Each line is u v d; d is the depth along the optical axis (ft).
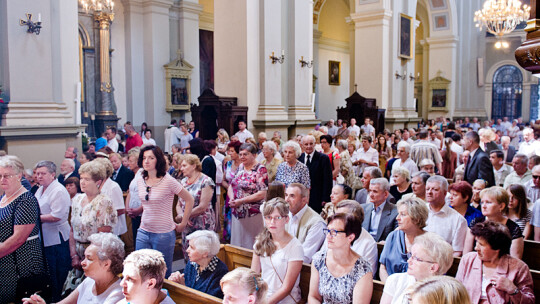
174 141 41.27
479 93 80.02
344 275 9.46
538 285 10.33
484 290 9.45
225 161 22.77
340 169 21.48
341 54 79.61
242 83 33.78
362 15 50.90
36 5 21.94
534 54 4.56
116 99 48.73
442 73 76.54
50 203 14.28
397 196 17.16
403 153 21.18
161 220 13.25
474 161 17.98
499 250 9.31
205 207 14.84
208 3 59.26
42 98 22.34
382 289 10.04
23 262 11.41
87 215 12.79
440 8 74.69
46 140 22.31
